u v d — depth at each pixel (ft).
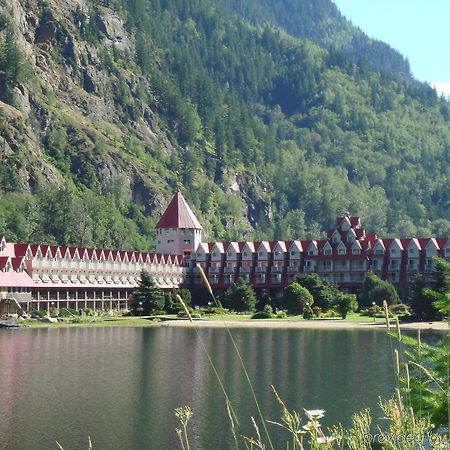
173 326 526.98
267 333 470.80
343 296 598.75
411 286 629.10
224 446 182.50
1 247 602.03
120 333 467.93
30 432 197.67
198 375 289.12
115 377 283.59
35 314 569.64
